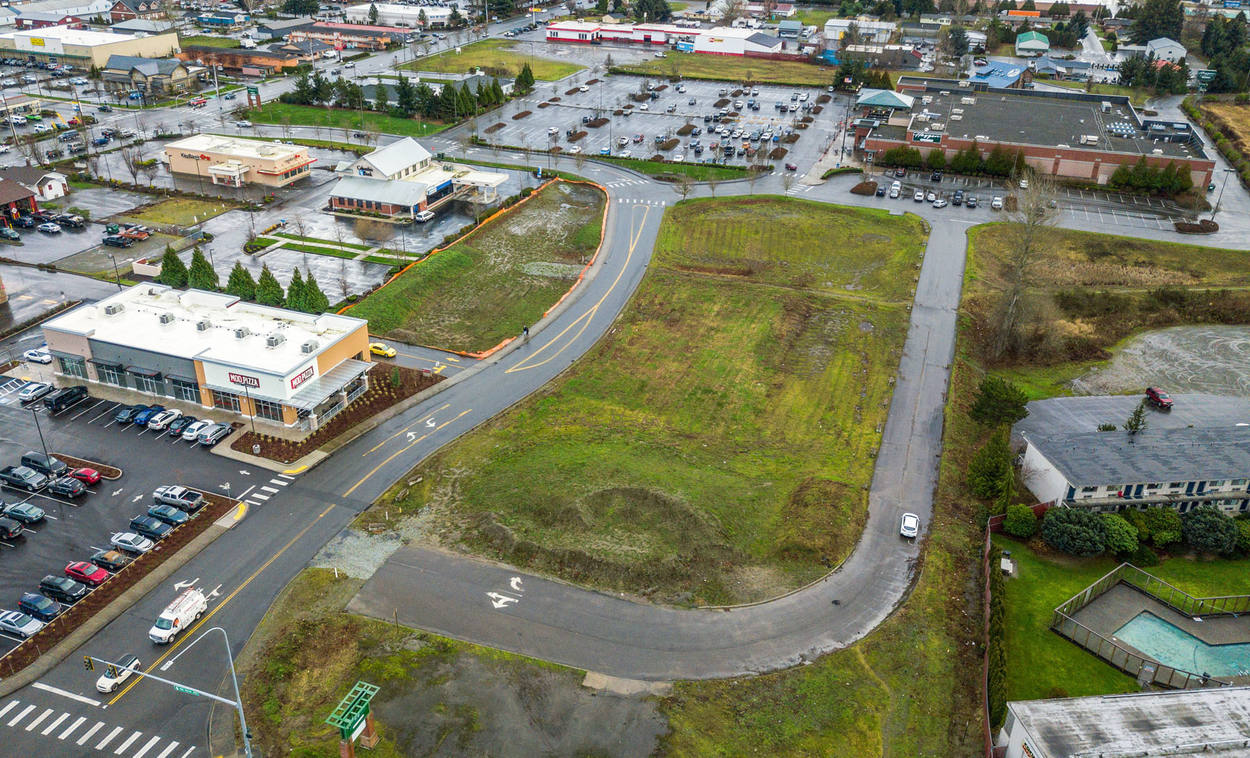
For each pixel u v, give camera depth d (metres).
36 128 179.25
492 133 178.75
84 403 89.88
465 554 70.44
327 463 82.00
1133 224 144.38
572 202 152.75
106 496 76.19
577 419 90.75
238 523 73.56
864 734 55.53
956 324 112.25
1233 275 126.81
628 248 133.25
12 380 93.06
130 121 188.50
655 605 65.81
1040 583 69.88
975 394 97.38
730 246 134.62
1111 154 158.38
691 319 112.31
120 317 95.50
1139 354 108.25
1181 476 76.56
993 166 163.50
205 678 58.69
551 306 115.44
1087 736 51.12
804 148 181.50
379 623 63.12
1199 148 165.25
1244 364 106.00
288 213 143.75
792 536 72.75
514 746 53.66
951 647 62.81
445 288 119.25
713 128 193.12
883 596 67.50
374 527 73.56
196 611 63.06
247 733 51.84
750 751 54.03
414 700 56.69
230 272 119.69
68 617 63.34
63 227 135.12
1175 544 74.81
